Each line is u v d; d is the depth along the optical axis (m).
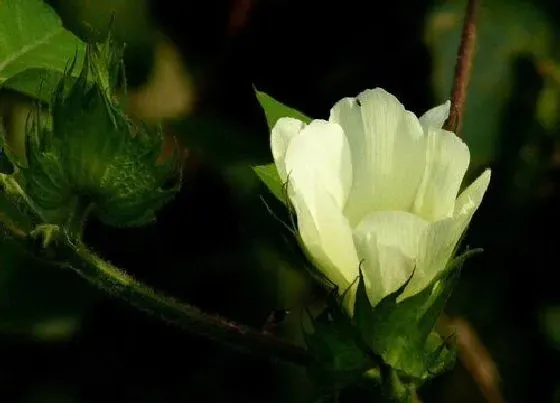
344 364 0.46
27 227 0.51
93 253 0.48
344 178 0.46
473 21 0.53
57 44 0.51
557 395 0.62
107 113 0.47
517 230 0.63
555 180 0.63
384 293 0.45
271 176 0.50
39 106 0.47
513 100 0.63
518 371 0.62
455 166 0.45
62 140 0.47
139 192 0.48
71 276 0.63
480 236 0.63
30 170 0.47
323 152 0.45
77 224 0.47
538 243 0.63
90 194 0.47
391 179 0.46
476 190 0.45
